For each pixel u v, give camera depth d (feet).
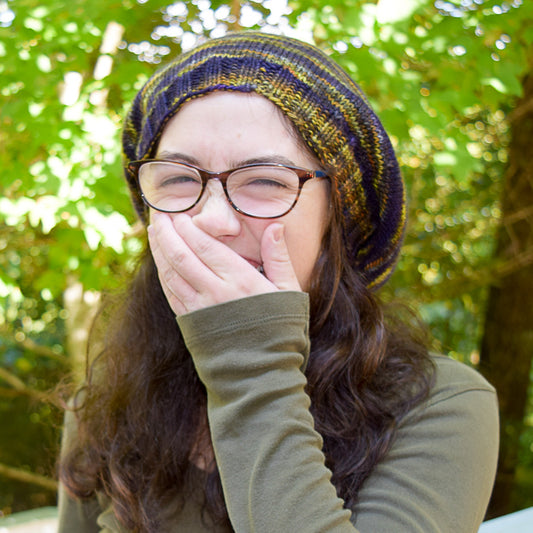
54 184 6.48
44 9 6.90
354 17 6.10
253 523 2.77
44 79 6.96
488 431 3.40
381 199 3.84
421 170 11.05
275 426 2.93
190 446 3.86
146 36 8.29
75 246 8.03
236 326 3.11
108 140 6.64
